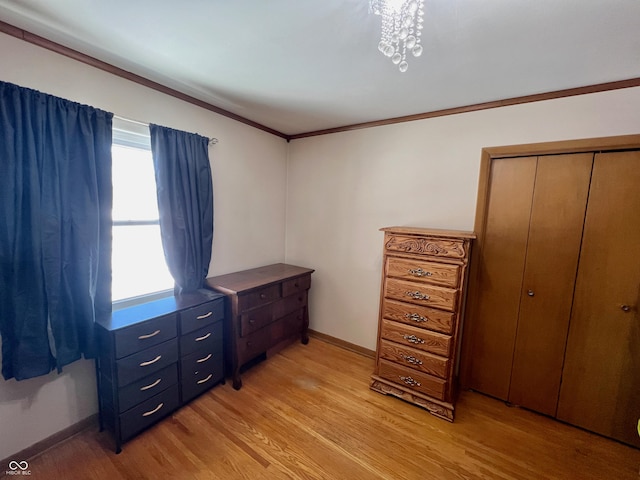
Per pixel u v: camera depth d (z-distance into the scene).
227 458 1.64
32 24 1.37
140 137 2.01
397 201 2.63
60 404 1.70
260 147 2.96
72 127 1.59
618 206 1.80
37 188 1.46
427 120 2.43
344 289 3.02
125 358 1.65
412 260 2.10
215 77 1.89
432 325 2.05
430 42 1.39
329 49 1.51
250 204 2.91
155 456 1.64
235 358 2.27
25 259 1.47
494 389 2.29
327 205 3.07
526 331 2.14
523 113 2.04
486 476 1.58
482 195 2.21
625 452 1.78
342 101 2.23
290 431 1.86
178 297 2.19
